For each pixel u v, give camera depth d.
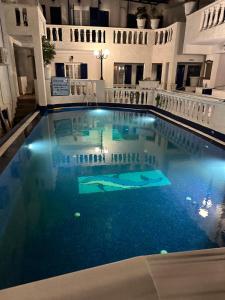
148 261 1.59
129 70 20.02
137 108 16.44
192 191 5.60
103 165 7.15
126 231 4.16
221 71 13.62
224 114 8.73
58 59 18.36
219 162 7.48
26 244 3.82
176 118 12.65
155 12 19.59
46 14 18.95
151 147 9.02
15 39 14.05
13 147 7.77
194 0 13.76
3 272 3.27
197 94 13.58
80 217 4.54
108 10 19.62
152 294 1.36
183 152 8.46
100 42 17.61
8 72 12.12
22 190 5.61
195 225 4.34
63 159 7.59
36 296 1.35
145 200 5.18
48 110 15.09
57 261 3.47
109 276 1.48
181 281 1.44
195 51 14.25
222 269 1.54
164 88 17.39
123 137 10.34
